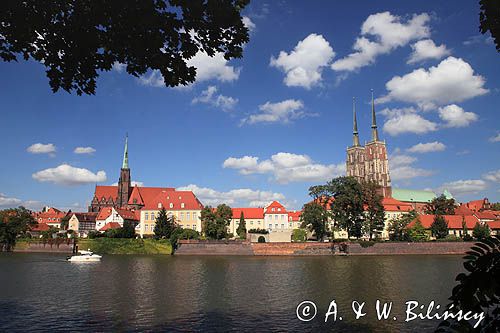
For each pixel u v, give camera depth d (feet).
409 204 640.99
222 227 399.03
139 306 128.57
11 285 173.47
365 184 414.62
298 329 101.09
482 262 19.17
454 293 19.80
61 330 100.58
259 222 520.83
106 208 565.94
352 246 374.02
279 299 139.64
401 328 102.37
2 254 379.96
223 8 35.63
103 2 34.47
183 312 119.85
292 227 539.29
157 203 502.38
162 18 35.99
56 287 168.14
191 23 36.65
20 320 110.63
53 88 39.14
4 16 34.30
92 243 394.73
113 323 107.24
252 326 104.06
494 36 31.48
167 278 196.54
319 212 398.83
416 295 146.92
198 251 372.79
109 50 37.86
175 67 39.01
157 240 384.27
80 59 37.91
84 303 133.39
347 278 194.90
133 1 34.42
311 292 153.69
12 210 439.63
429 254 376.27
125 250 386.52
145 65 39.19
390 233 448.24
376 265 264.11
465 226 464.65
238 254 368.89
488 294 18.70
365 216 411.54
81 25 35.63
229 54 38.81
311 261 299.99
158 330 100.37
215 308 125.29
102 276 204.64
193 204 499.92
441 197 542.98
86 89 39.63
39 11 34.65
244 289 161.58
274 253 366.02
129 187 634.84
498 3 30.17
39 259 321.52
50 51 37.60
